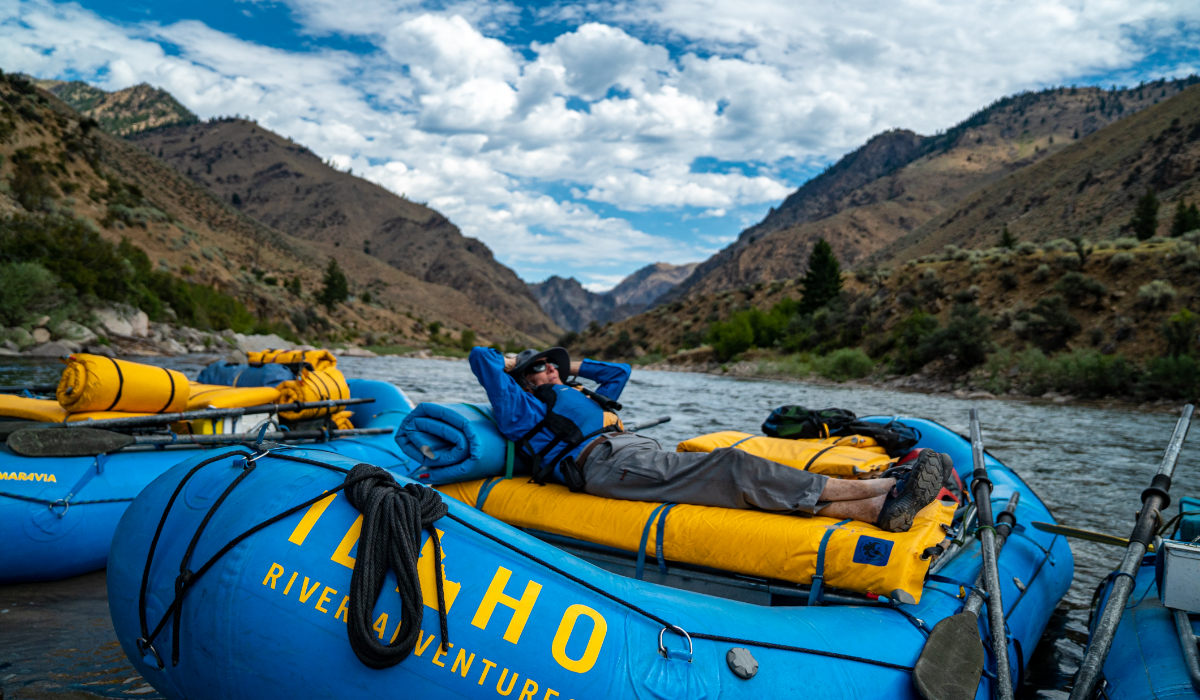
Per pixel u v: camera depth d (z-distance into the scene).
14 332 24.97
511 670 1.76
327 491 1.94
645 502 3.05
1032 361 25.75
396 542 1.80
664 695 1.78
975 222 158.62
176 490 2.13
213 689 1.86
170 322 38.66
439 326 146.00
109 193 77.00
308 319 89.00
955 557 3.06
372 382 6.74
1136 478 8.00
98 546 3.98
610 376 4.12
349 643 1.76
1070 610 3.99
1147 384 21.16
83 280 30.41
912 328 33.47
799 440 3.39
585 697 1.75
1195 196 89.56
